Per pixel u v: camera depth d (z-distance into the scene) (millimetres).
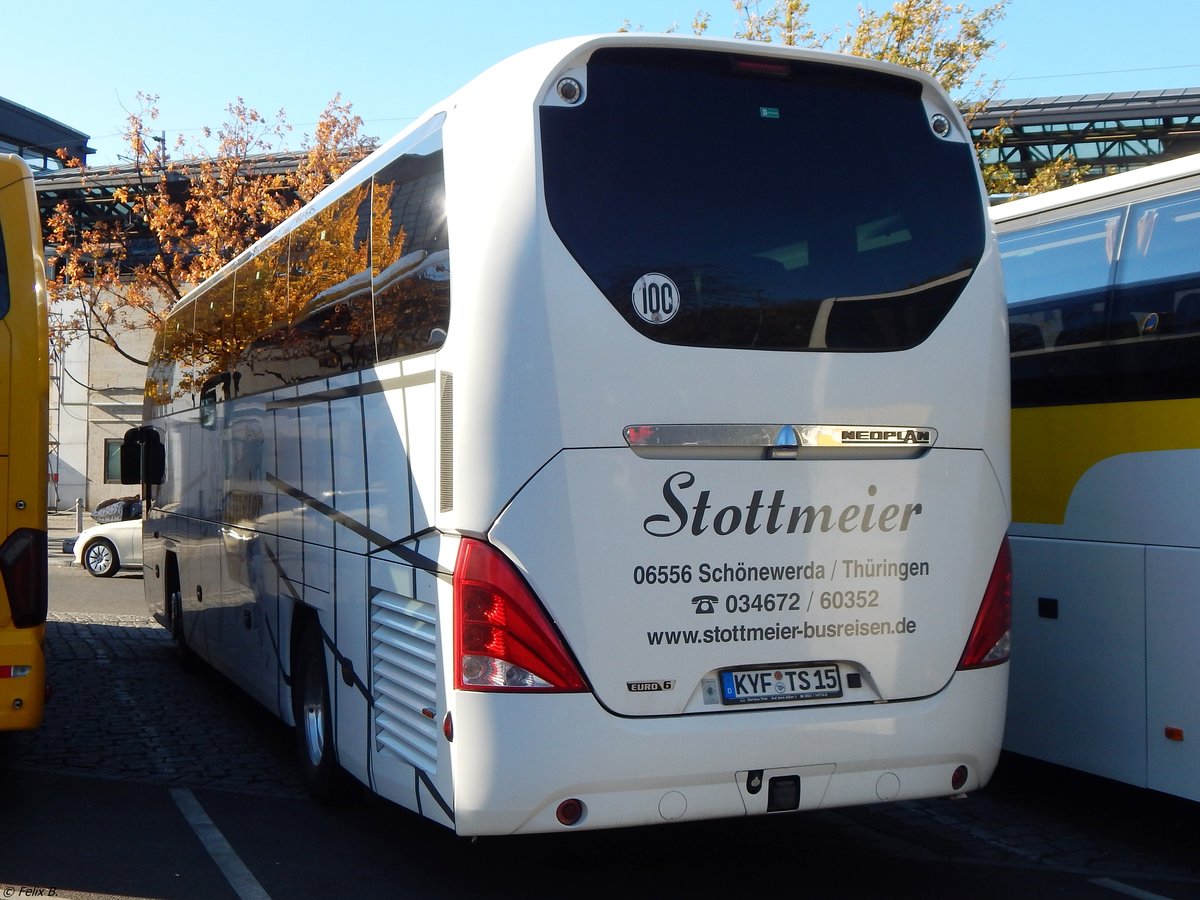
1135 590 5977
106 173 34750
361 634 5789
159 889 5438
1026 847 6227
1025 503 6676
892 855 6062
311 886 5504
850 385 4949
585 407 4570
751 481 4793
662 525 4664
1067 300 6496
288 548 7277
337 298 6332
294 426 7156
